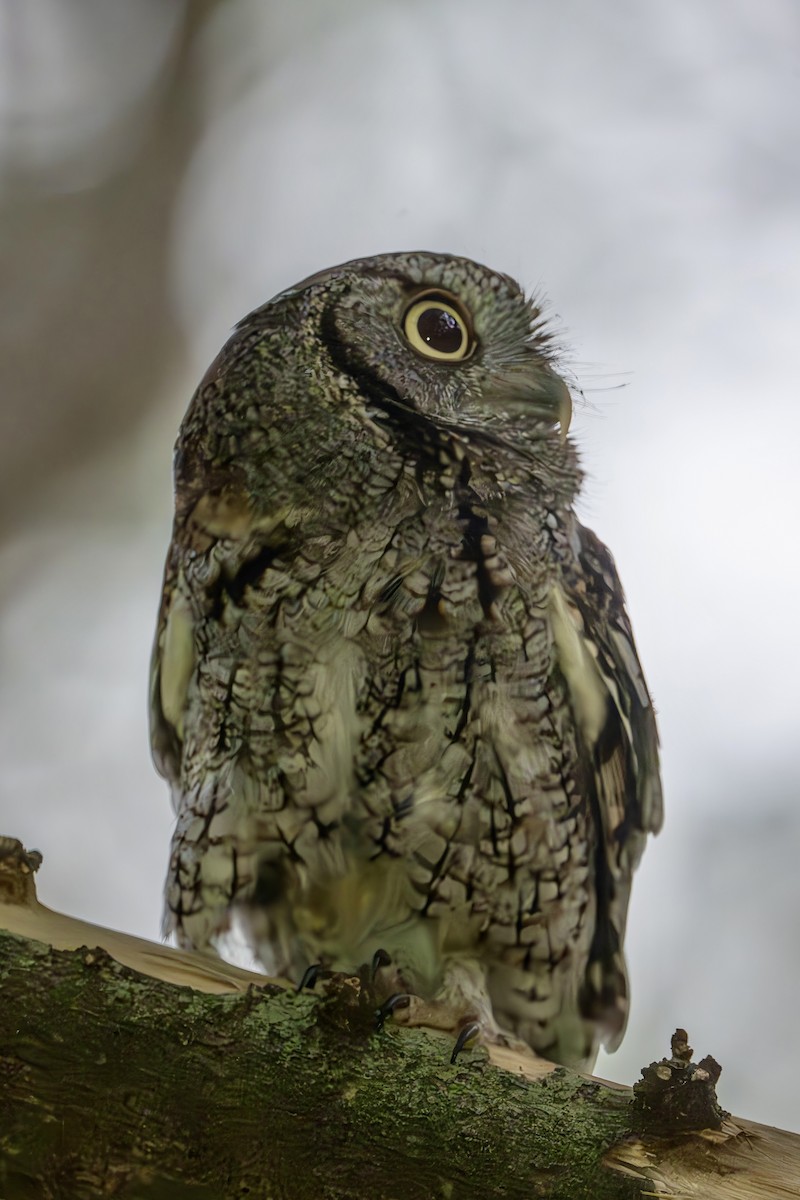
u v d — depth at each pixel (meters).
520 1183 2.75
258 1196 2.75
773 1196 2.74
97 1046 2.74
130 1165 2.74
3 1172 2.74
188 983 2.75
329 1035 2.75
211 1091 2.75
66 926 2.75
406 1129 2.75
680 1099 2.74
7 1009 2.74
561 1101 2.75
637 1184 2.74
